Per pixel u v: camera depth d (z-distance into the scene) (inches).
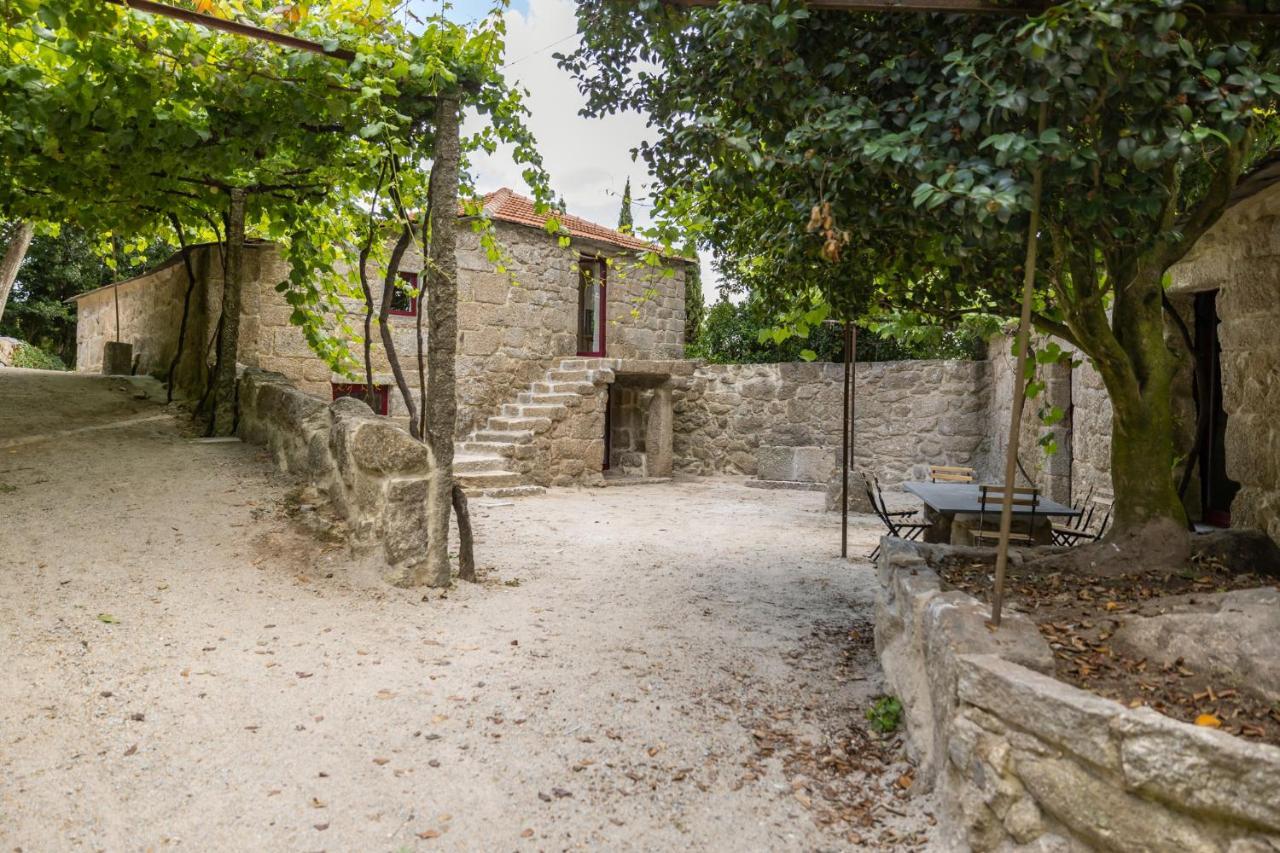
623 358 486.3
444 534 179.2
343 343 288.7
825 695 135.2
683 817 97.9
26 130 169.8
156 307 341.4
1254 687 86.4
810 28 120.3
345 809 94.0
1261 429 155.6
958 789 92.4
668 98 149.3
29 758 94.4
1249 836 68.6
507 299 436.5
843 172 107.9
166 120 168.9
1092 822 77.6
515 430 409.1
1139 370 131.3
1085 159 91.5
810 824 97.8
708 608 184.5
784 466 451.5
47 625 125.3
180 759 99.3
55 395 275.4
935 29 114.0
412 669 132.8
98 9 132.1
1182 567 127.4
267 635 137.0
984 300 154.8
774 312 187.3
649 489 435.5
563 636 155.9
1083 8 83.3
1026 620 104.4
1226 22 106.0
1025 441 349.4
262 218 264.5
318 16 169.2
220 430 252.7
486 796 99.0
